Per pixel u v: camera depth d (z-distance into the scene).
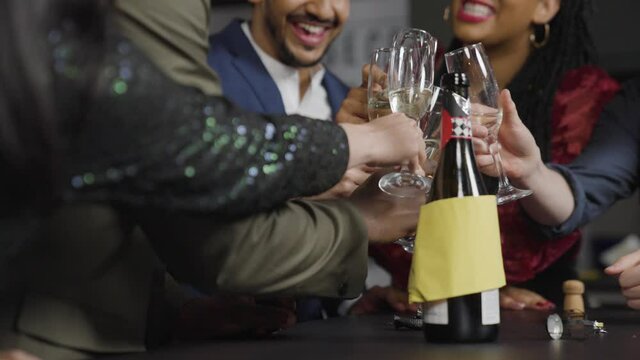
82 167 0.68
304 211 0.91
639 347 0.90
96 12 0.65
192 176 0.73
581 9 1.77
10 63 0.60
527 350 0.86
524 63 1.78
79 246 0.81
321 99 2.02
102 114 0.67
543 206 1.49
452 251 0.89
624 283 1.22
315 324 1.21
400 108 1.12
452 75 0.93
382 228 1.01
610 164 1.65
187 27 0.83
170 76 0.80
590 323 1.06
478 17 1.73
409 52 1.11
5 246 0.70
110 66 0.67
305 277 0.88
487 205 0.89
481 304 0.90
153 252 0.88
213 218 0.79
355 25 3.12
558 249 1.64
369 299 1.65
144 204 0.73
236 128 0.76
